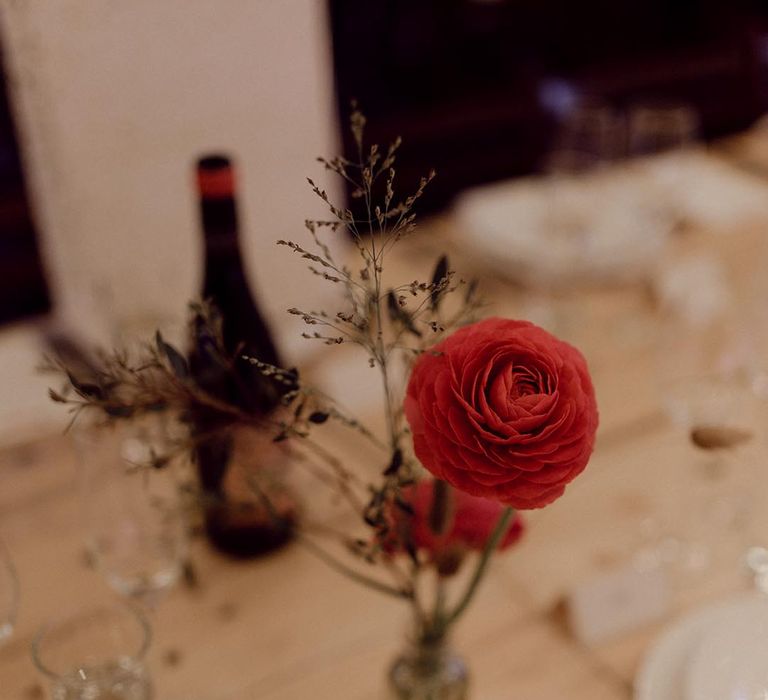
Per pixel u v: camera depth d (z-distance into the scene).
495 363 0.52
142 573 0.77
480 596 0.83
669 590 0.82
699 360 0.88
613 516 0.92
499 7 2.25
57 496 0.93
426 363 0.54
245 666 0.77
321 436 0.99
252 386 0.76
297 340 1.16
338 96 2.12
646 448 1.00
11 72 1.06
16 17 0.99
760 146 1.82
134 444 0.75
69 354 1.14
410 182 2.16
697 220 1.48
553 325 1.19
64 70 1.01
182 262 1.16
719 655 0.72
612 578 0.81
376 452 0.97
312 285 1.26
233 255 0.82
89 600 0.81
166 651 0.78
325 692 0.76
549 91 1.81
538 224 1.34
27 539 0.88
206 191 0.78
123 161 1.07
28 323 1.23
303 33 1.13
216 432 0.66
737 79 2.31
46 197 1.14
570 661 0.78
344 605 0.83
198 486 0.77
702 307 1.17
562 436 0.51
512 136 2.29
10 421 1.02
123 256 1.12
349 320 0.54
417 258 1.33
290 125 1.17
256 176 1.16
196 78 1.08
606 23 2.44
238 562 0.87
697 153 1.73
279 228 1.21
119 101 1.05
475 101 2.28
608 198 1.39
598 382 1.09
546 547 0.88
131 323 1.02
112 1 1.00
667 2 2.49
